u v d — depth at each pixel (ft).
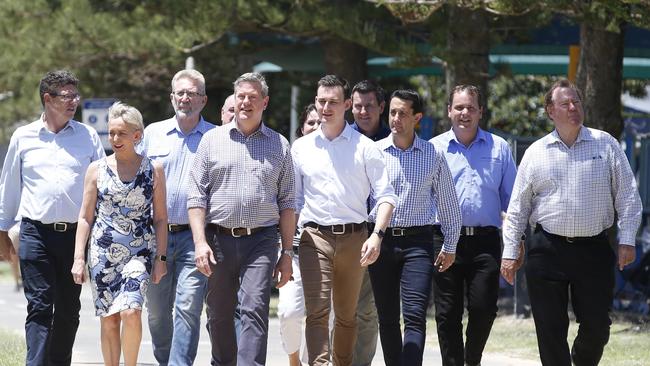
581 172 67.26
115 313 66.90
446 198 71.82
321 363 69.36
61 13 166.50
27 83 176.76
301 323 78.54
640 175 145.18
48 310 70.90
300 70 181.57
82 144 72.49
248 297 66.44
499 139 76.23
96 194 67.97
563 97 67.05
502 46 153.89
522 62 158.61
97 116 168.55
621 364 92.22
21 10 173.37
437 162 71.31
